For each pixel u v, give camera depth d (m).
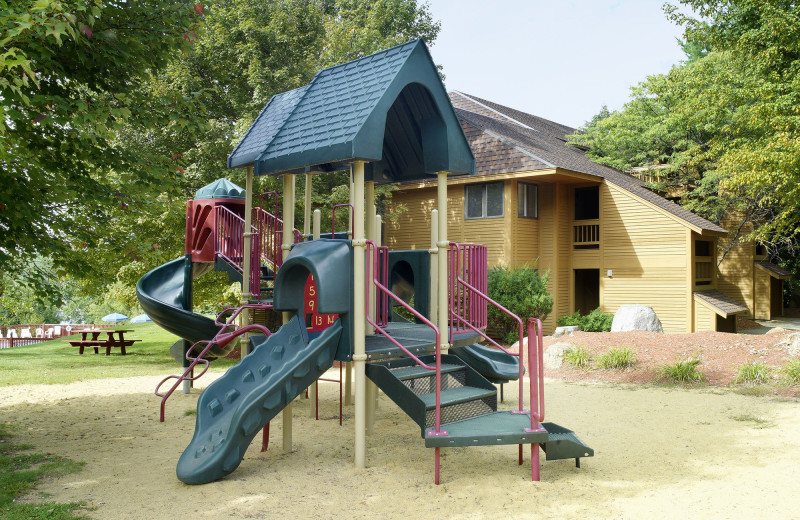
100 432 8.03
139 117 7.69
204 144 17.28
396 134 8.28
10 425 8.39
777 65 17.81
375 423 8.68
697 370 11.46
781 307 30.41
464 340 7.32
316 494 5.51
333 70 7.42
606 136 27.83
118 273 15.60
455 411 6.40
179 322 10.89
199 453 5.97
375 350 6.53
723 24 19.03
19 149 7.54
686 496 5.34
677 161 24.70
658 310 20.56
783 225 19.20
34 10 5.36
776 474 5.92
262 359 6.74
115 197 8.12
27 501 5.23
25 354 18.48
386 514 5.00
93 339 18.77
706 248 22.61
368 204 8.91
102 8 6.76
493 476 6.04
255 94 18.33
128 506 5.14
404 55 6.74
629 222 21.27
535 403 6.02
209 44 18.84
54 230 8.25
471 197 22.34
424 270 8.45
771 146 15.54
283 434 7.05
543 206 22.61
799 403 9.26
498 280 18.73
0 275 8.87
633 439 7.39
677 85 21.72
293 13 21.72
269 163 6.91
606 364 12.31
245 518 4.90
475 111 29.69
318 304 6.24
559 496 5.40
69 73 7.25
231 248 11.46
